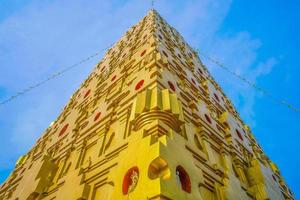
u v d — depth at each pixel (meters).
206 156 11.98
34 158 20.83
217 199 10.16
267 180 14.82
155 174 7.36
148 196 6.50
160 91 11.70
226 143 16.25
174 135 9.58
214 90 25.36
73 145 16.16
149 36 22.14
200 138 13.45
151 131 9.48
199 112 15.39
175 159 7.98
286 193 18.59
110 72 23.81
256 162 15.93
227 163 13.75
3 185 19.81
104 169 10.55
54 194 12.08
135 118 10.49
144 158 7.72
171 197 6.53
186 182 7.96
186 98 15.49
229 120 19.86
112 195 7.99
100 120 15.52
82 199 9.99
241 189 12.30
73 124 19.66
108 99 17.53
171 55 20.48
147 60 16.64
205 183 10.23
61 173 14.20
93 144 14.13
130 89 15.02
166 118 10.09
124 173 8.18
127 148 9.44
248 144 20.72
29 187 13.73
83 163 13.38
